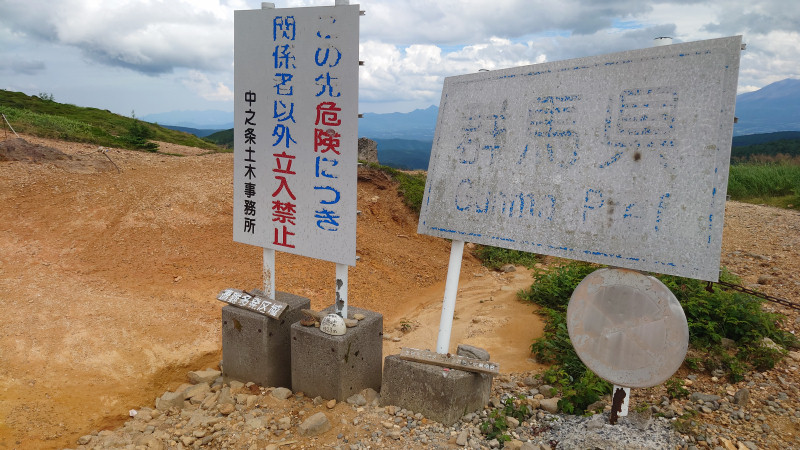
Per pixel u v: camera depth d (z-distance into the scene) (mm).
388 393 4438
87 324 5883
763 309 6180
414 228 11219
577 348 3617
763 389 4648
